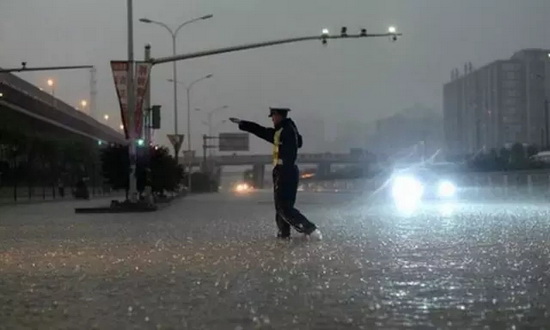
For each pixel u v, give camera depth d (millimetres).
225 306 6930
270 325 6035
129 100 32844
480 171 64062
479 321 6086
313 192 78438
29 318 6496
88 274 9414
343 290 7770
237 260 10688
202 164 128250
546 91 116312
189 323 6172
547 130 95062
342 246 12633
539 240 13562
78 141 85125
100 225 20969
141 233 16938
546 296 7285
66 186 83438
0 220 25219
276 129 14164
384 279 8531
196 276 9008
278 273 9172
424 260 10391
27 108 70625
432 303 6941
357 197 52188
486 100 121188
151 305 7047
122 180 37312
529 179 51688
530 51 116750
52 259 11320
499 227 17156
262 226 18828
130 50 33375
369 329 5816
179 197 56438
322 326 5961
